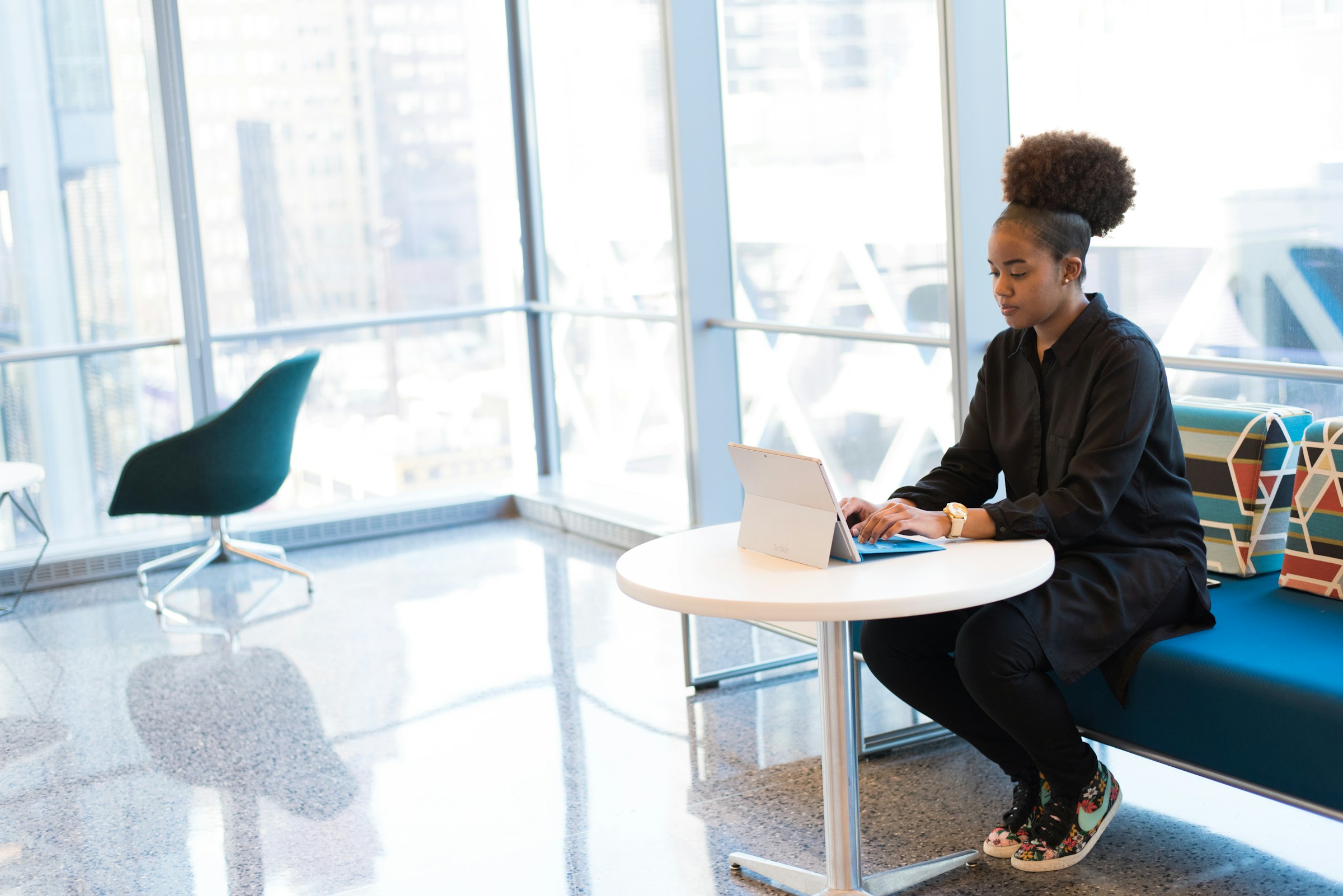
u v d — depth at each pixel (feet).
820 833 9.30
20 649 15.07
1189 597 8.26
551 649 14.12
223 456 16.01
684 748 11.12
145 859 9.53
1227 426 9.70
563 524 19.72
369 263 20.11
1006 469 8.84
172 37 18.08
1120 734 8.15
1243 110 10.81
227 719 12.46
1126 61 11.62
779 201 15.78
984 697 7.82
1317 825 9.01
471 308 20.90
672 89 16.07
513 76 20.67
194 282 18.67
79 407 18.51
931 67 13.39
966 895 8.17
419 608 16.01
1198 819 9.18
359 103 19.70
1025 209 7.99
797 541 7.36
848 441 15.38
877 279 14.49
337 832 9.82
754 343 16.61
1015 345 8.72
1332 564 8.93
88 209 18.22
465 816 9.96
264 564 18.65
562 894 8.60
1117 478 7.86
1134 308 12.00
